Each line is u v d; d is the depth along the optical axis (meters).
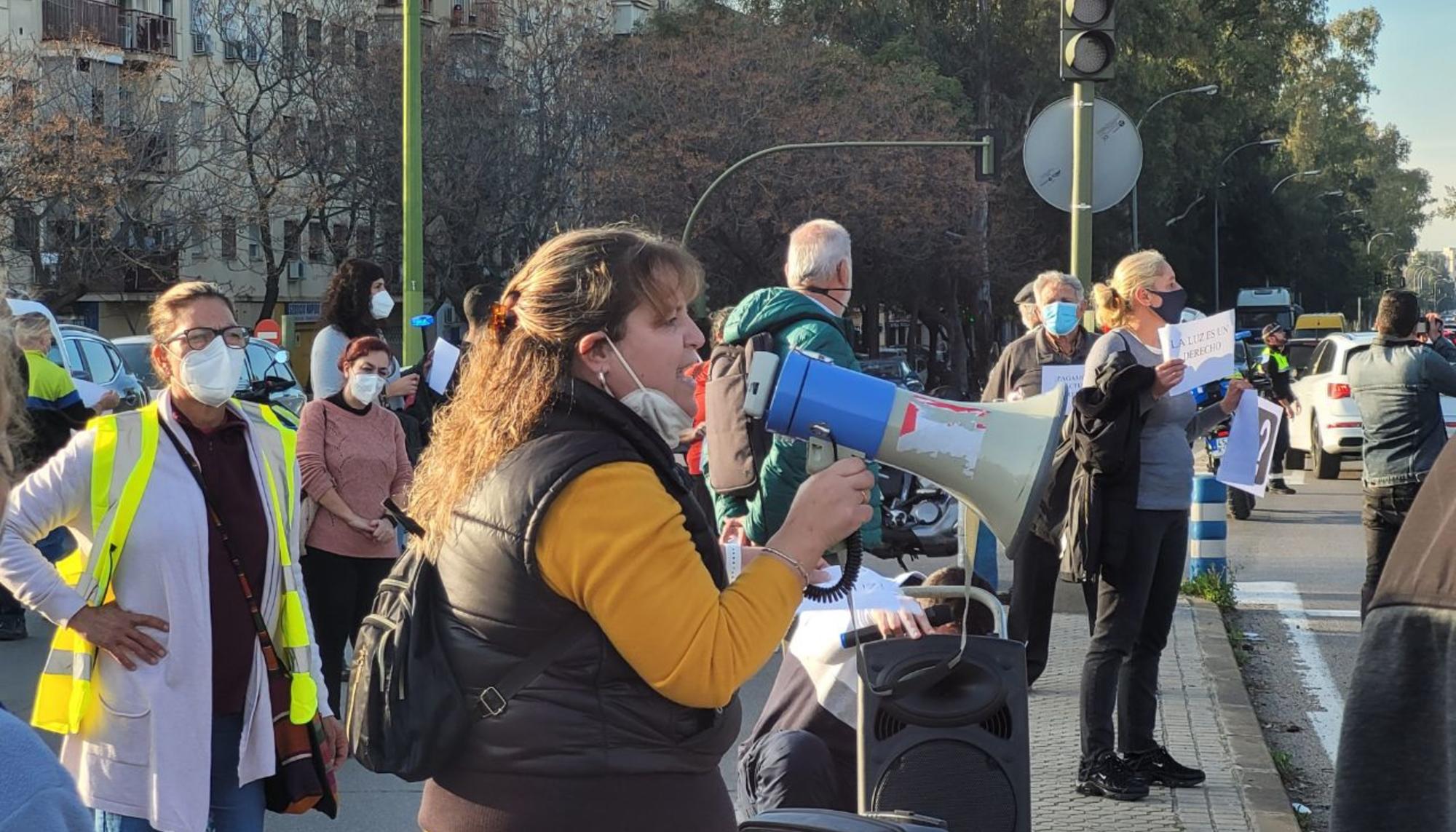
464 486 2.45
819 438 2.63
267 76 40.81
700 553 2.49
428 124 39.53
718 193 38.81
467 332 8.34
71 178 33.28
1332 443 20.14
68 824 1.39
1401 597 1.97
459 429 2.52
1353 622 10.02
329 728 4.22
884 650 3.59
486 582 2.38
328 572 6.93
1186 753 6.37
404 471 7.17
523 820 2.39
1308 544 13.98
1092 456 5.62
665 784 2.41
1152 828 5.39
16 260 35.88
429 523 2.52
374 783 6.47
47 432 8.40
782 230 38.91
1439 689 1.91
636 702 2.39
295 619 4.08
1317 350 21.92
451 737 2.41
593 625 2.38
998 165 26.33
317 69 40.50
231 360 3.94
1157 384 5.55
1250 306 57.41
